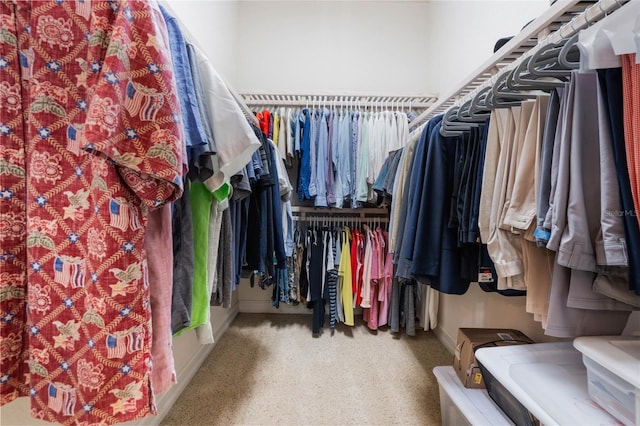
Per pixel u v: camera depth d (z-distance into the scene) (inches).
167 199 18.7
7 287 19.1
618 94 19.4
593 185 21.7
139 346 17.9
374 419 45.6
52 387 18.4
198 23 63.4
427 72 95.7
